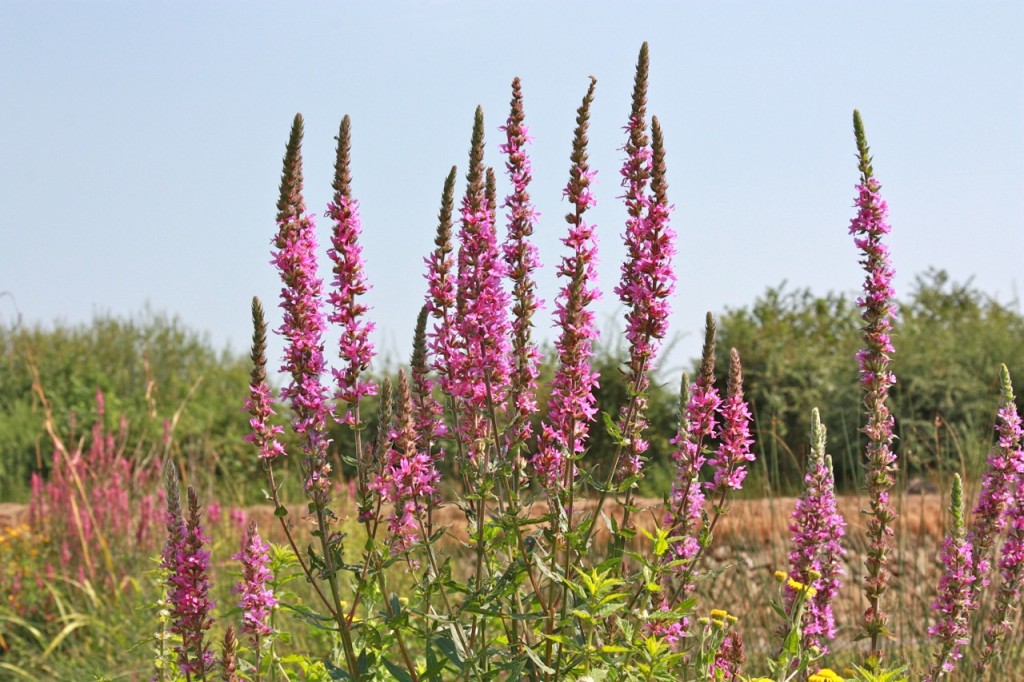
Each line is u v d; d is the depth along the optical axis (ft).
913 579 23.41
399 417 15.17
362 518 14.62
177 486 15.14
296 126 14.21
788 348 57.47
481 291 15.01
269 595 15.57
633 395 15.01
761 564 25.35
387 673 15.87
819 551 16.57
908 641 21.80
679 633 15.57
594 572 13.96
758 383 55.57
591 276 14.82
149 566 32.65
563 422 14.76
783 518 28.35
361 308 14.66
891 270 16.02
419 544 15.08
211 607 15.07
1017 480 16.70
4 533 39.19
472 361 15.12
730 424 15.92
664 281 14.94
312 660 16.75
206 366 79.97
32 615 31.53
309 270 14.25
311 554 14.52
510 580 14.29
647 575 14.19
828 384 54.60
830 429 53.47
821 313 66.95
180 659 15.20
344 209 14.56
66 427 64.03
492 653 14.92
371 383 14.92
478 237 15.19
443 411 16.42
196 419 63.41
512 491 14.58
